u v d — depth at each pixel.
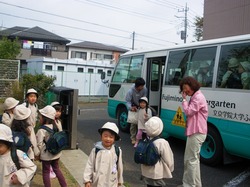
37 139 3.99
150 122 3.54
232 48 5.38
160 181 3.54
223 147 5.46
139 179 5.00
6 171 2.65
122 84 8.90
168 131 6.75
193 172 4.26
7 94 15.30
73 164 5.50
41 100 8.52
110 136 3.08
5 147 2.65
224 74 5.42
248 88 4.90
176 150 7.00
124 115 8.91
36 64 20.27
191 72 6.22
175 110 6.50
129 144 7.50
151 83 7.86
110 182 3.06
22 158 2.72
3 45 23.78
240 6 12.94
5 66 15.52
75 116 6.57
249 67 4.95
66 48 38.22
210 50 5.85
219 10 14.09
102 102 20.34
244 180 5.02
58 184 4.47
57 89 6.72
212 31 14.48
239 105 5.02
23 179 2.65
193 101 4.27
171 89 6.67
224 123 5.29
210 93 5.63
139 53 8.27
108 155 3.08
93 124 10.48
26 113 3.50
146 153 3.47
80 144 7.36
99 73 20.75
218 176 5.21
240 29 12.87
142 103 6.29
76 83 19.81
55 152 3.99
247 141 4.85
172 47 6.96
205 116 4.31
